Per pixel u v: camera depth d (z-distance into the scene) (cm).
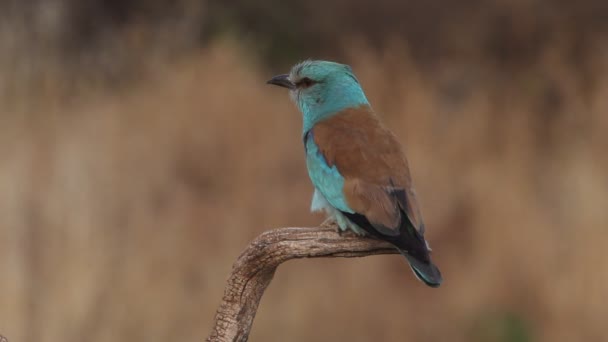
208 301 1867
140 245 1927
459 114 2827
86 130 2458
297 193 2327
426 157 2397
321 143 1205
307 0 3969
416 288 2000
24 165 2008
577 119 2759
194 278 1934
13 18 2673
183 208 2158
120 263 1845
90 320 1731
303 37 3941
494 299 1984
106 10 3306
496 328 1903
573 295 1950
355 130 1212
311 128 1258
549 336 1919
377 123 1247
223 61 2867
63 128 2356
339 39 3962
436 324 1939
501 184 2358
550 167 2692
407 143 2495
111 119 2544
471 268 2067
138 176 2320
